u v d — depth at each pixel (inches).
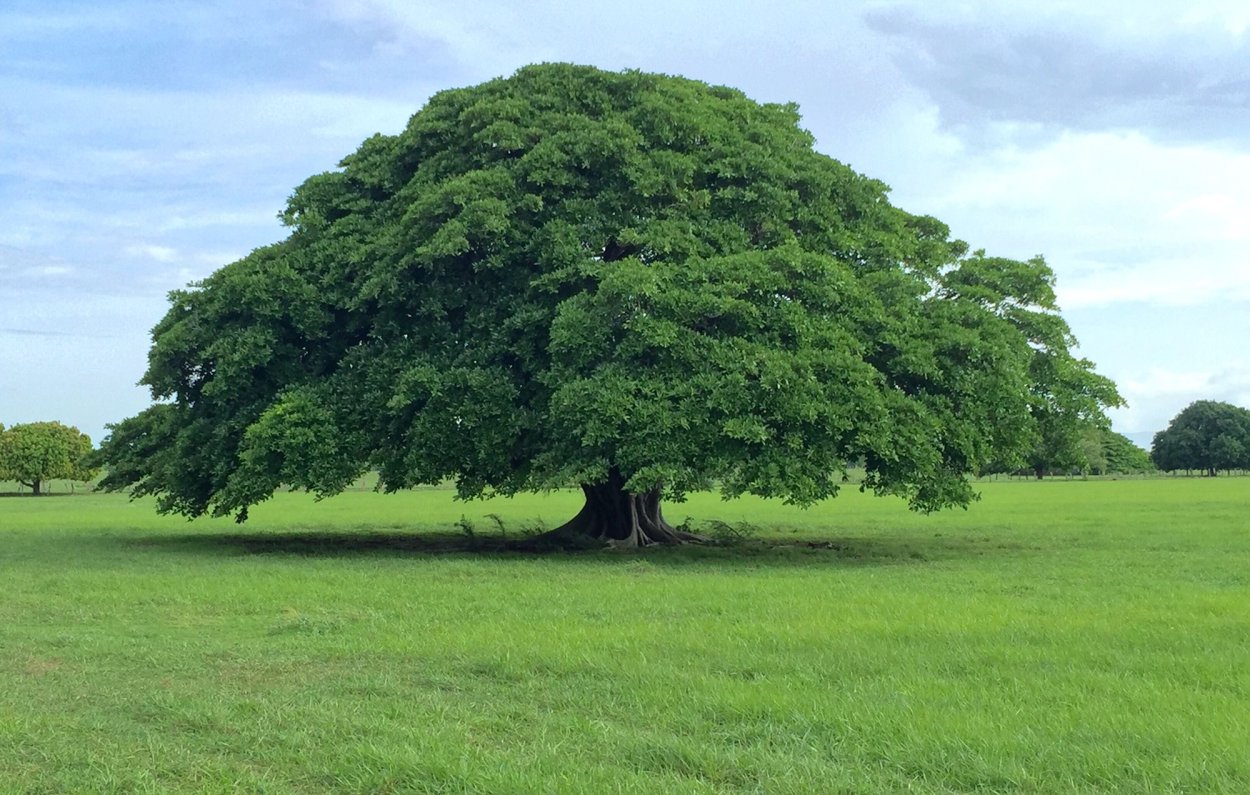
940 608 496.7
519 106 886.4
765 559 809.5
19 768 254.1
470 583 624.4
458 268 852.6
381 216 924.0
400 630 443.8
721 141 875.4
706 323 766.5
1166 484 3238.2
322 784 243.8
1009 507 1766.7
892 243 877.2
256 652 396.8
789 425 729.6
